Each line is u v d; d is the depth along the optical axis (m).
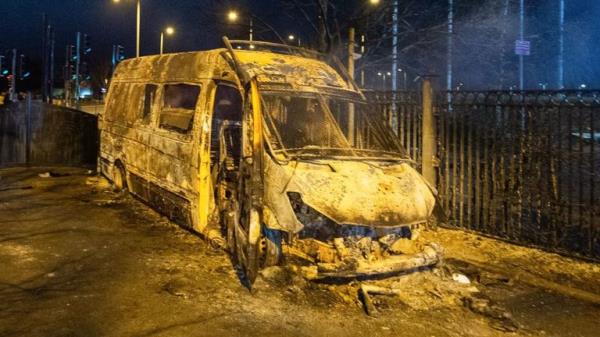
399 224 5.67
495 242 7.97
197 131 7.38
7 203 9.75
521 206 7.85
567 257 7.36
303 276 5.75
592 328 5.29
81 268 6.32
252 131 6.04
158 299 5.44
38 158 15.72
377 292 5.59
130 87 10.41
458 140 8.51
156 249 7.15
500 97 7.95
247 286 5.81
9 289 5.56
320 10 12.31
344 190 5.64
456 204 8.60
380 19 13.18
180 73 8.36
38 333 4.57
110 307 5.20
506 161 7.98
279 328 4.88
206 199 7.23
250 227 5.61
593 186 7.15
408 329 5.01
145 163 9.02
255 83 6.14
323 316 5.17
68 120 16.31
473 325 5.19
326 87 7.29
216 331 4.76
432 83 8.68
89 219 8.73
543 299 5.98
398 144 7.08
